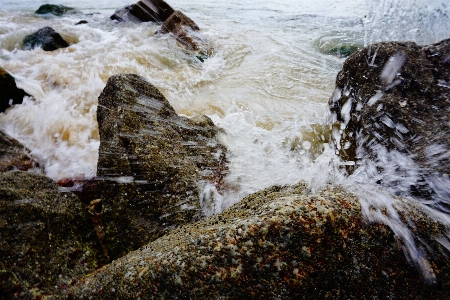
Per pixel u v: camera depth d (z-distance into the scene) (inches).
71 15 530.9
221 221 97.3
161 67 301.6
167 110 165.2
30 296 83.4
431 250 81.2
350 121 162.4
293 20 480.7
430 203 107.9
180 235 96.1
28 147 173.5
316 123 200.5
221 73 299.4
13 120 196.5
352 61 173.0
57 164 168.9
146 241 117.5
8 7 584.7
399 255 78.7
